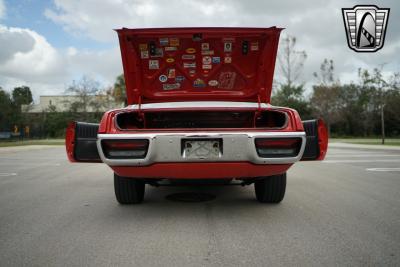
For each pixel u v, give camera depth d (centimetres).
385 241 331
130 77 484
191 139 381
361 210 451
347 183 677
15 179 765
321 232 358
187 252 305
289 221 398
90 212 447
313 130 420
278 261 284
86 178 777
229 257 293
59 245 324
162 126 511
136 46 466
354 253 300
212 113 498
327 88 4447
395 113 3772
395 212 441
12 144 2797
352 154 1472
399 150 1684
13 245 324
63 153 1717
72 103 4828
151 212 443
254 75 496
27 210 462
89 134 429
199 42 468
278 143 385
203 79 497
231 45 472
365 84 4609
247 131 385
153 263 282
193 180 488
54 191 608
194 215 426
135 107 439
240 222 395
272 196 473
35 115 5403
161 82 496
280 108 411
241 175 402
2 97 4156
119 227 379
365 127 4659
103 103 4631
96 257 294
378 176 778
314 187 630
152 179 470
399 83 3516
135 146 382
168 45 468
